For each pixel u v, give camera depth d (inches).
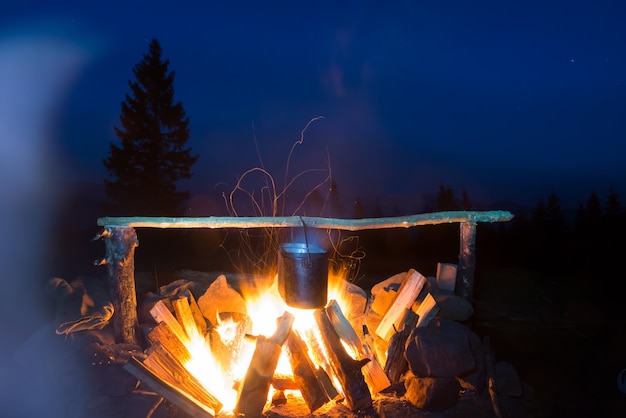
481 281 222.2
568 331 179.8
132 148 615.2
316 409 110.5
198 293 144.3
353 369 110.5
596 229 400.5
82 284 129.4
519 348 166.7
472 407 111.7
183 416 107.0
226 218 124.3
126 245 121.5
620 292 219.9
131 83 621.6
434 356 111.0
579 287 220.7
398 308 130.9
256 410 106.4
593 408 130.7
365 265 323.3
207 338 127.0
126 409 104.7
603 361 156.6
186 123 633.6
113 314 123.6
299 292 112.3
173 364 113.6
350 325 121.3
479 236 394.6
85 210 581.6
